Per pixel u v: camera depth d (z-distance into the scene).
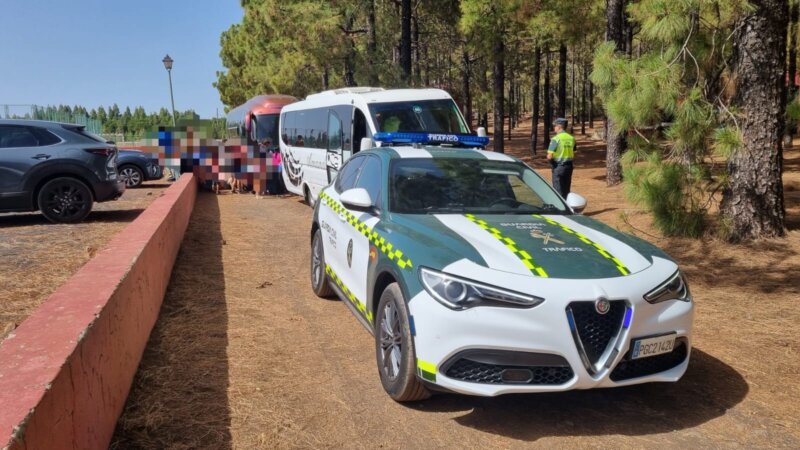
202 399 4.11
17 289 5.98
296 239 10.21
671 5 7.24
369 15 21.16
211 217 12.66
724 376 4.71
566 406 4.19
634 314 3.69
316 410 4.02
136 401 4.02
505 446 3.64
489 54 21.05
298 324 5.75
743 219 8.58
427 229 4.35
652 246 4.53
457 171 5.41
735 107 8.28
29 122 10.21
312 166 13.22
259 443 3.58
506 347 3.55
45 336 3.04
